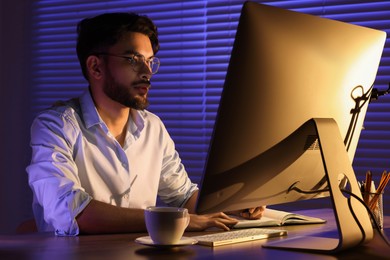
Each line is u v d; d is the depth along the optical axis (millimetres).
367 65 1483
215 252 1236
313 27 1303
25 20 3689
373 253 1274
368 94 1523
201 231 1567
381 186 1640
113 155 2014
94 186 1983
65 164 1839
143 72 1962
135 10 3404
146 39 1992
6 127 3678
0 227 3643
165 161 2232
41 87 3658
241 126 1227
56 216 1678
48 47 3639
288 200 1453
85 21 2047
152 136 2172
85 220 1605
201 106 3221
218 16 3172
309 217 1792
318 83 1338
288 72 1261
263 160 1300
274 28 1219
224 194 1290
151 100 3348
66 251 1239
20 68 3688
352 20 2900
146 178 2133
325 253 1251
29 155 3641
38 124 1947
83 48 2045
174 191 2225
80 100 2043
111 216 1589
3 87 3670
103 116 2045
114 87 1965
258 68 1207
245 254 1217
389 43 2826
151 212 1271
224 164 1244
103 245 1319
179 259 1156
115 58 1956
